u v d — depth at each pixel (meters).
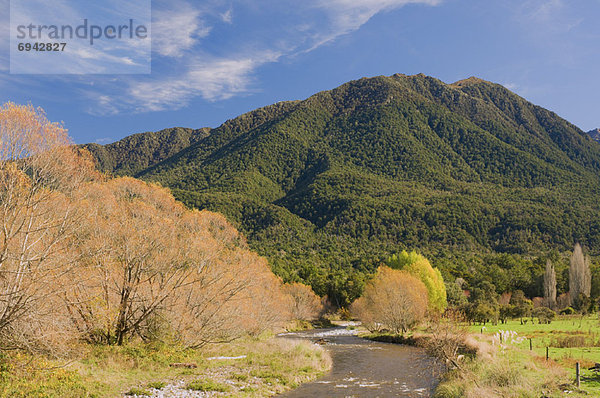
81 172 26.70
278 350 37.72
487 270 133.75
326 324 94.62
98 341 27.94
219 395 21.30
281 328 75.12
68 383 18.98
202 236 35.16
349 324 95.25
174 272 32.22
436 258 169.38
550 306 98.81
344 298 111.69
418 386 25.98
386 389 25.27
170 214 39.66
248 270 37.84
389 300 57.50
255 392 22.92
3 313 19.19
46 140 22.77
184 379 24.23
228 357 33.12
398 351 43.88
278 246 183.00
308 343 43.12
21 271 19.42
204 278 33.69
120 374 22.97
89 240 26.97
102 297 27.38
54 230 23.09
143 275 30.92
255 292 45.75
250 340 45.03
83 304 25.19
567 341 36.56
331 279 118.00
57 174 23.75
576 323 64.56
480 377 22.33
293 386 25.91
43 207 22.61
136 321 30.14
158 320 31.72
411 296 57.53
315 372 30.47
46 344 21.08
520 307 78.38
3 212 20.64
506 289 115.81
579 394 18.42
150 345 29.95
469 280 127.50
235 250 42.41
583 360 27.47
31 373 19.23
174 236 32.75
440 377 26.69
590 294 105.12
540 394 19.11
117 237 28.81
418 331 58.22
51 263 21.30
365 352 43.28
